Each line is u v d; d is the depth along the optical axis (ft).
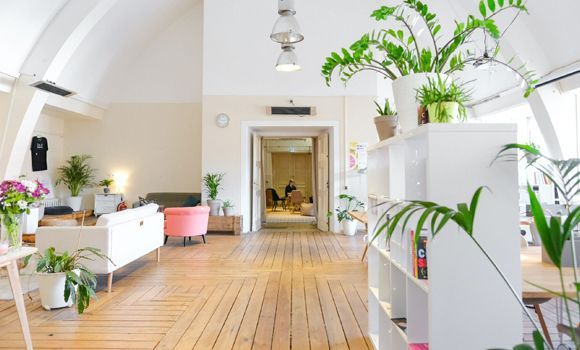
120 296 13.06
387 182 8.21
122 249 14.34
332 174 27.25
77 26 21.44
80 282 11.06
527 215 16.52
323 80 27.20
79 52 25.71
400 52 7.42
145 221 16.48
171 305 12.14
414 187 6.34
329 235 26.35
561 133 18.24
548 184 17.56
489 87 22.82
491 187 5.31
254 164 28.91
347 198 26.89
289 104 27.22
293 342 9.42
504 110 22.53
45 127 30.81
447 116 5.71
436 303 5.21
